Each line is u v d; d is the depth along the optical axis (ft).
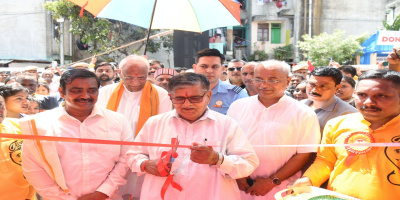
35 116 7.18
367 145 6.03
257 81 8.36
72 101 7.01
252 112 8.63
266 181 7.82
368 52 52.31
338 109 9.12
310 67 19.42
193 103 6.74
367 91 6.24
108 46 49.70
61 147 7.02
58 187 7.06
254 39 73.87
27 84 14.83
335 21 67.46
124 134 7.84
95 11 11.21
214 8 11.89
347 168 6.61
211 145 6.84
